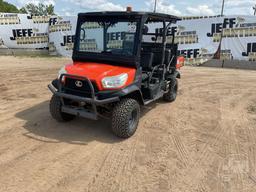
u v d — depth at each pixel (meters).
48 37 15.70
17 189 3.04
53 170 3.45
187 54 13.46
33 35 15.50
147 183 3.28
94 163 3.68
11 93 7.00
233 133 4.89
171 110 6.07
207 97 7.28
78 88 4.28
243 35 12.43
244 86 8.80
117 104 4.32
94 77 4.10
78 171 3.46
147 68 5.27
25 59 13.86
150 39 5.71
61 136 4.46
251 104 6.74
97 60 4.78
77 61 5.04
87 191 3.07
